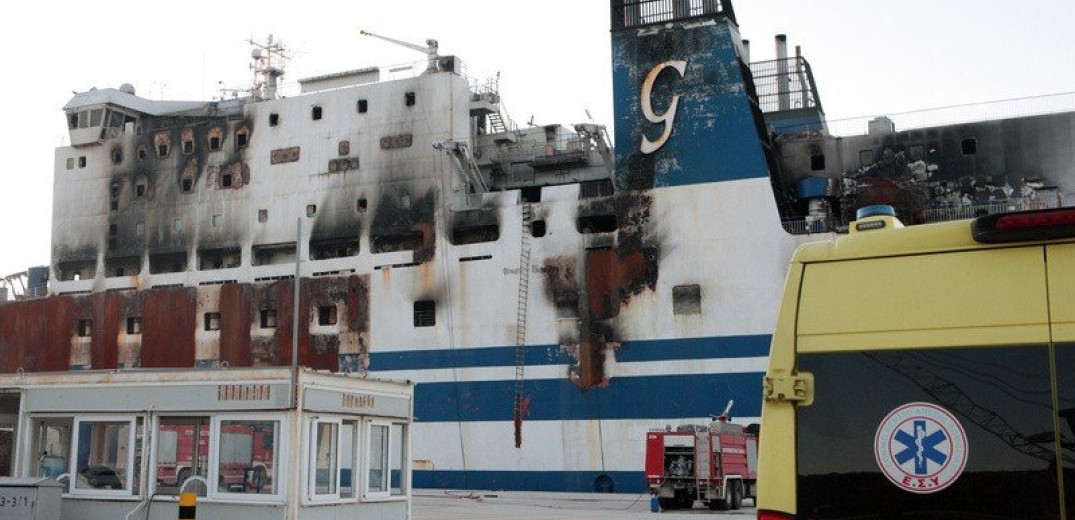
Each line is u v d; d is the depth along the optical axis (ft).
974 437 17.49
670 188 167.43
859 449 18.30
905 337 18.45
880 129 168.25
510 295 175.83
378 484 66.18
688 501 116.37
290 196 198.18
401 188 188.75
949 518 17.37
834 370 18.85
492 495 158.61
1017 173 156.76
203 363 197.98
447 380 178.19
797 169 171.22
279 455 58.54
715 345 160.56
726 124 165.48
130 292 206.80
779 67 187.42
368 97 195.11
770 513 18.66
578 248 172.04
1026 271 17.92
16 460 65.72
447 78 189.57
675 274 164.76
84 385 64.39
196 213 206.28
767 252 159.63
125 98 218.79
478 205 185.57
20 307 215.10
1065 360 17.22
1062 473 16.78
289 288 193.77
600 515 108.68
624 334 166.61
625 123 172.35
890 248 19.02
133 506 62.08
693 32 169.99
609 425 165.37
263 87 224.53
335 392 61.87
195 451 61.52
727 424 121.70
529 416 170.91
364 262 188.75
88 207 217.15
